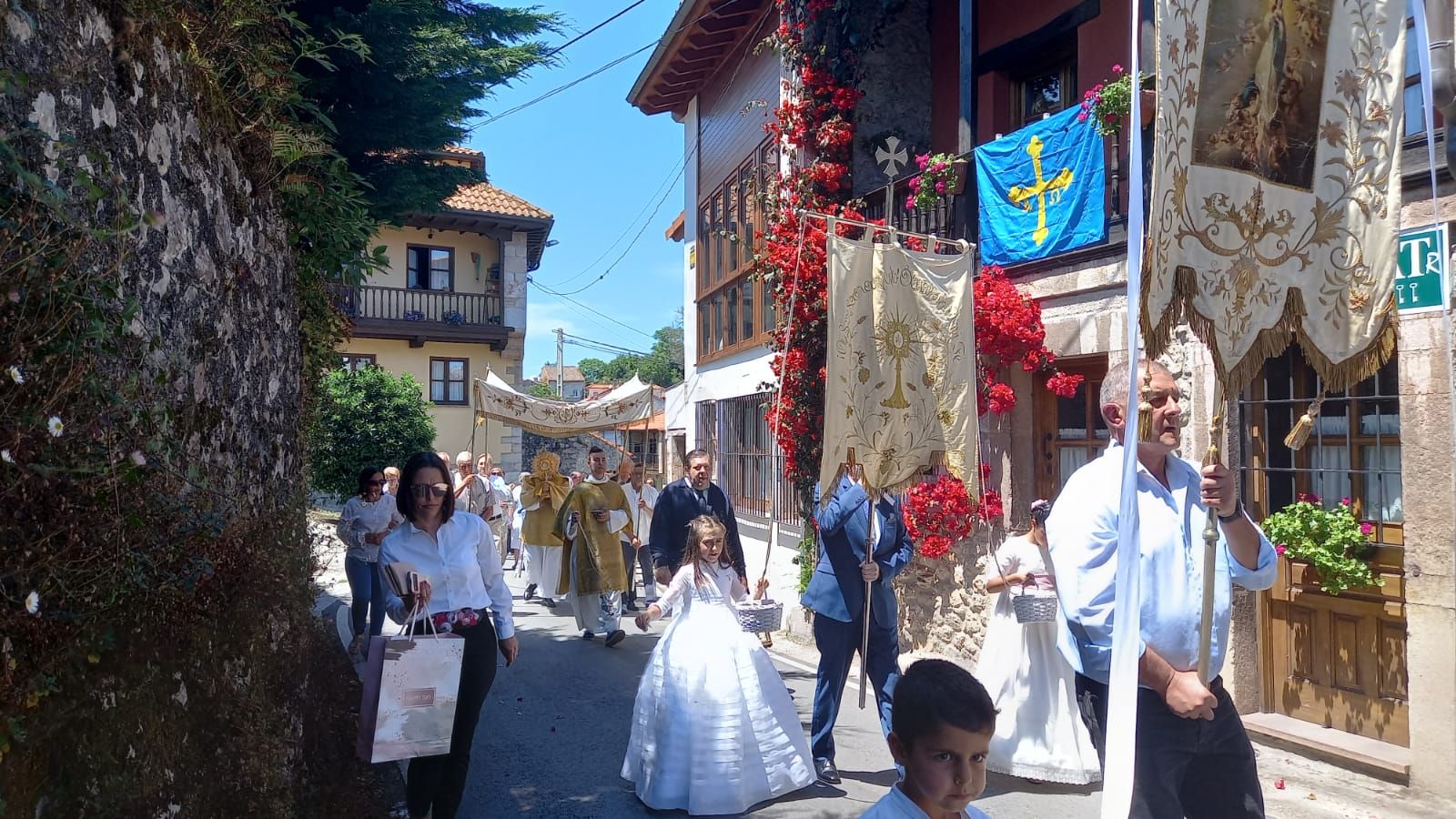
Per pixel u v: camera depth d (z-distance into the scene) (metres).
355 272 6.17
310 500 5.74
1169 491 3.02
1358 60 2.83
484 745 6.16
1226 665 6.07
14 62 2.46
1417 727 5.03
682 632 5.27
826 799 5.18
